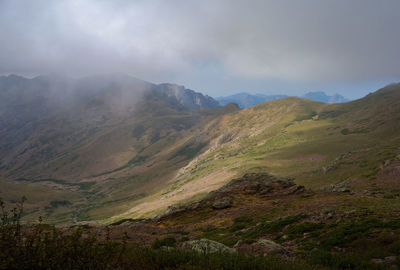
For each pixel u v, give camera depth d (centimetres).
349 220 1934
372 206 2312
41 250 449
